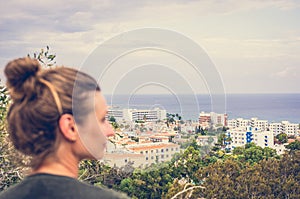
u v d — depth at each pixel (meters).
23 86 0.59
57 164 0.60
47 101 0.58
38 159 0.60
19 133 0.60
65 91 0.59
